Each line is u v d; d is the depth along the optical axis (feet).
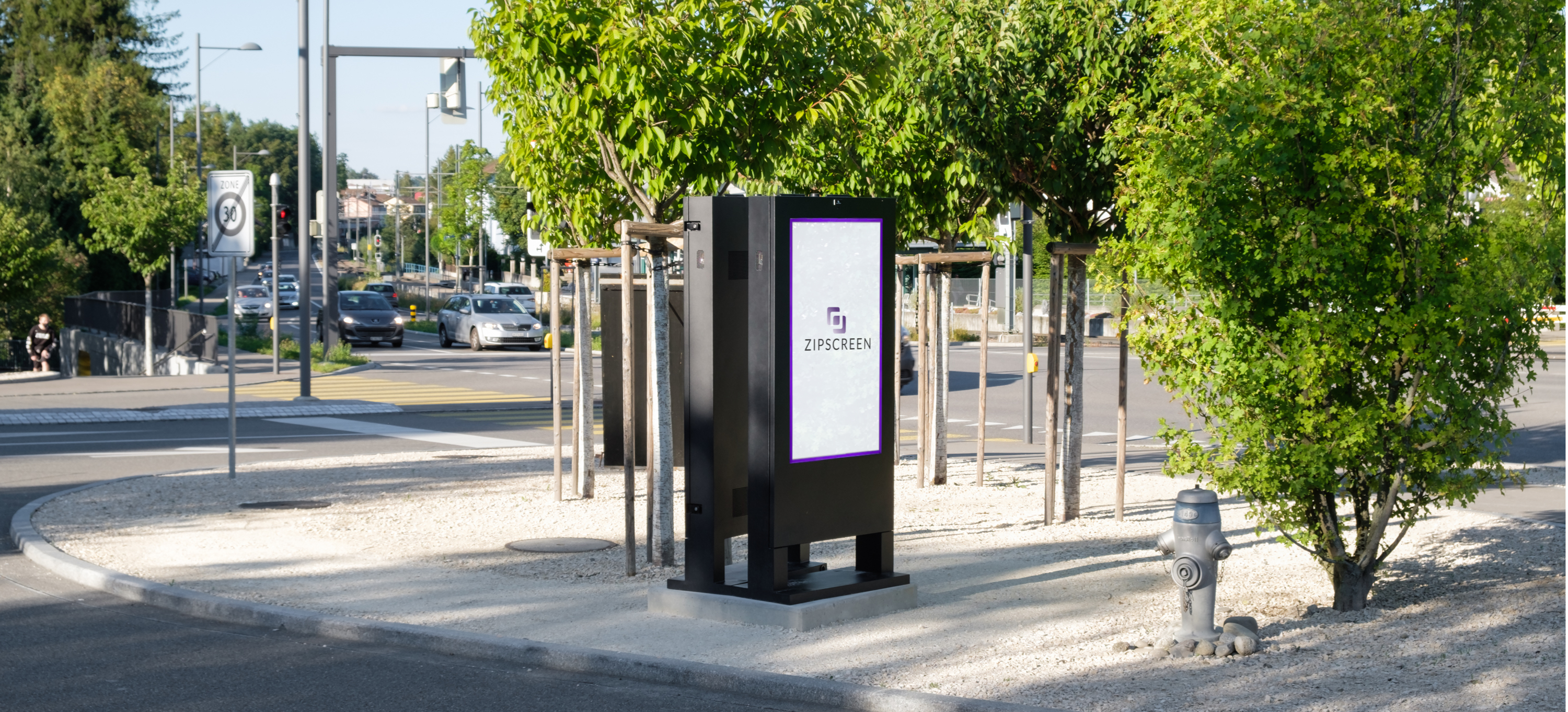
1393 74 23.25
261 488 43.75
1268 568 29.78
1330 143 23.40
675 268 45.34
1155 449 58.54
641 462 47.37
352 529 35.81
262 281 275.18
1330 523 25.04
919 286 44.60
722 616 24.90
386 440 63.16
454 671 22.29
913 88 36.22
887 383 26.18
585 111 35.09
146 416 73.72
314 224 106.93
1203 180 24.00
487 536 34.86
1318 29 23.18
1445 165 23.39
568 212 41.37
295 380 99.14
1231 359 24.12
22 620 26.13
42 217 168.86
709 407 25.46
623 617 25.32
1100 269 26.96
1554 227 22.88
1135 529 35.60
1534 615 24.03
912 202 42.78
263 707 20.25
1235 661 21.49
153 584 28.27
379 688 21.26
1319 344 23.50
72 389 90.84
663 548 30.78
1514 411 69.72
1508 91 23.41
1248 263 24.03
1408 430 23.97
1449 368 23.17
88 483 47.19
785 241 24.61
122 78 191.83
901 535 35.01
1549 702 18.84
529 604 26.55
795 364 24.73
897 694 19.62
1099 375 98.37
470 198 257.55
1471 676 20.25
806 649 22.66
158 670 22.36
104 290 189.67
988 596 27.02
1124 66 33.81
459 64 84.07
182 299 249.96
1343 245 22.89
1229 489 24.66
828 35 36.88
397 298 248.73
